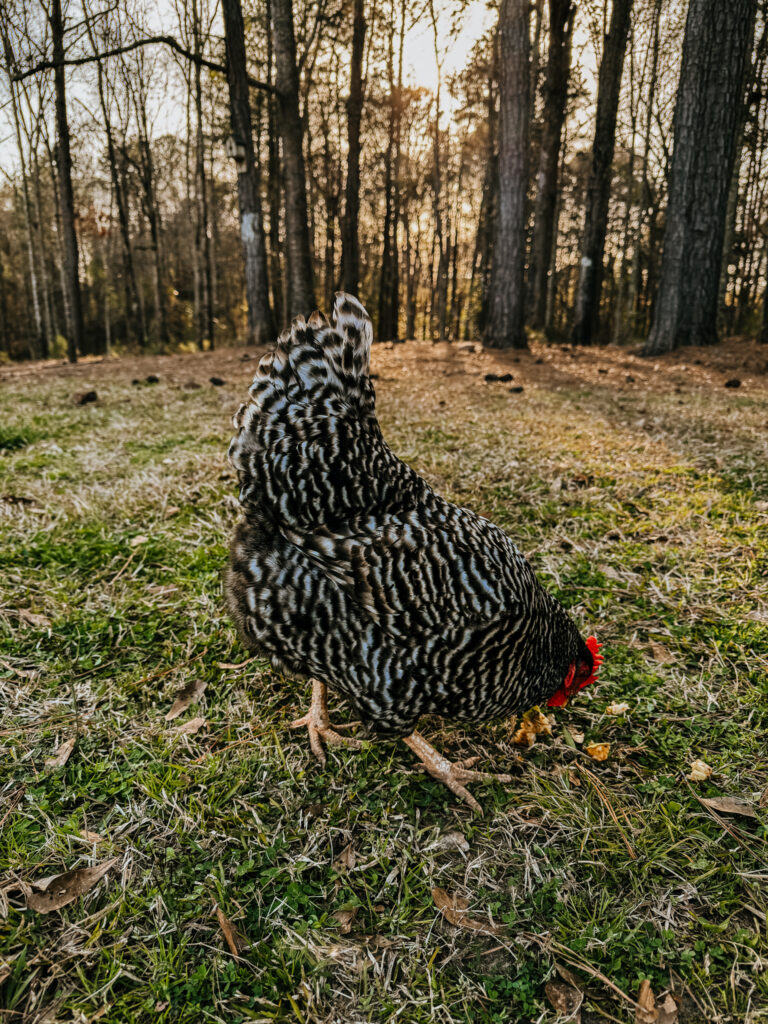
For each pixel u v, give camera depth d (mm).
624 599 1048
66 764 708
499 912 585
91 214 7316
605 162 4250
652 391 2584
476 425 1993
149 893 579
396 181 6914
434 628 608
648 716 803
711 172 3297
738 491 1414
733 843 647
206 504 1343
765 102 5391
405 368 3260
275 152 5836
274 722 790
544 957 550
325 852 633
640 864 625
